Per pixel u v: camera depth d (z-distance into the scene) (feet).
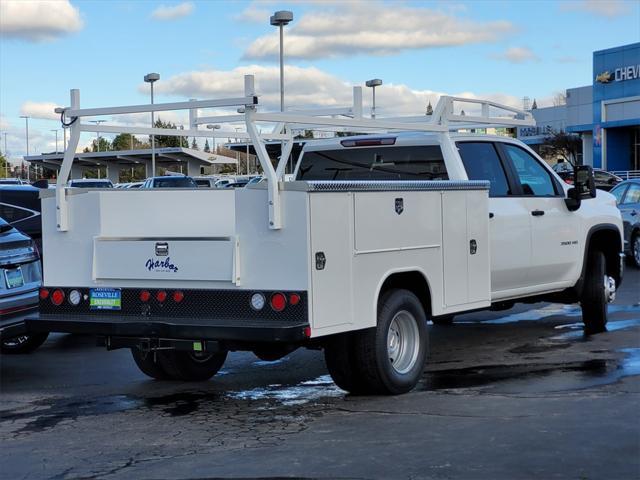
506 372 27.55
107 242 24.29
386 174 30.30
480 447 18.90
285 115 22.89
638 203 58.80
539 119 219.82
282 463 18.26
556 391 24.39
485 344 33.06
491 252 29.07
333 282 22.04
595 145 183.73
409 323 24.88
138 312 23.77
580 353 30.42
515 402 23.11
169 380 27.99
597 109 182.80
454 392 24.70
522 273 30.66
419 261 24.76
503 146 30.94
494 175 30.14
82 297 24.64
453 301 26.09
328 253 21.91
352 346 23.65
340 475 17.31
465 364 29.19
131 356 33.22
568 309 41.88
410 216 24.41
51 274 25.26
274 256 21.84
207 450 19.56
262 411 23.29
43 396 26.23
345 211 22.36
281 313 21.66
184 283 23.16
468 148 29.50
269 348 23.02
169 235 23.67
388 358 23.89
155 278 23.57
